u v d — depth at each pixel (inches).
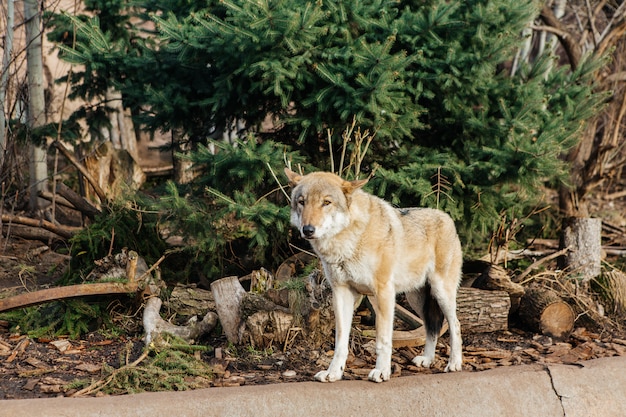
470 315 267.0
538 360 239.1
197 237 284.5
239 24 270.2
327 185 196.5
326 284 242.1
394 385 200.2
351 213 199.3
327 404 190.2
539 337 267.1
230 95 298.2
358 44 283.3
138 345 237.0
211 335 251.3
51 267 324.8
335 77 272.8
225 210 275.7
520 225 330.0
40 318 250.5
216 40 274.1
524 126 280.5
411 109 294.2
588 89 312.3
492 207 295.1
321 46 285.1
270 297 243.8
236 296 241.0
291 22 257.8
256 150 280.2
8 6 359.6
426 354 230.7
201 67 308.0
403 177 282.5
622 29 429.7
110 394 195.2
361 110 276.8
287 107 309.0
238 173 274.2
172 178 470.6
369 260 201.8
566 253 324.2
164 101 295.0
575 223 324.2
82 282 269.0
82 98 357.4
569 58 435.8
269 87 279.9
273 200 317.4
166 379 204.7
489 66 284.0
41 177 390.6
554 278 310.8
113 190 354.0
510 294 280.4
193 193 306.3
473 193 296.2
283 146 293.4
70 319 245.1
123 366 209.9
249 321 235.0
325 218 192.7
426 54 294.7
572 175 431.8
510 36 295.4
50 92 458.6
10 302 231.0
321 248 202.2
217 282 242.7
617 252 382.0
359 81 265.6
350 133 276.7
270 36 266.1
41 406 172.7
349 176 281.7
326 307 241.9
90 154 369.1
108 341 241.6
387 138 310.7
